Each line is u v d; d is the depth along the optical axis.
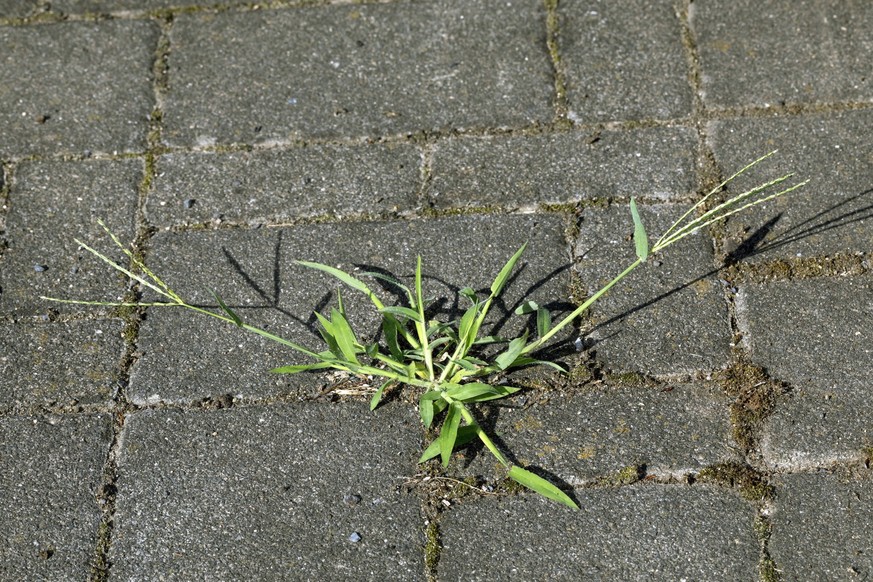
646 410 1.13
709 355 1.14
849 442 1.11
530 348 1.13
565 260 1.18
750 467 1.11
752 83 1.25
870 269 1.17
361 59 1.28
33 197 1.22
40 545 1.10
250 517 1.11
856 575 1.08
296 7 1.31
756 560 1.09
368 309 1.17
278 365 1.15
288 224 1.20
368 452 1.12
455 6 1.30
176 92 1.27
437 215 1.20
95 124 1.25
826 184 1.20
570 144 1.23
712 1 1.29
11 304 1.18
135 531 1.10
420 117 1.25
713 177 1.21
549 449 1.12
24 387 1.15
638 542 1.09
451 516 1.10
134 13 1.31
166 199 1.21
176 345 1.16
